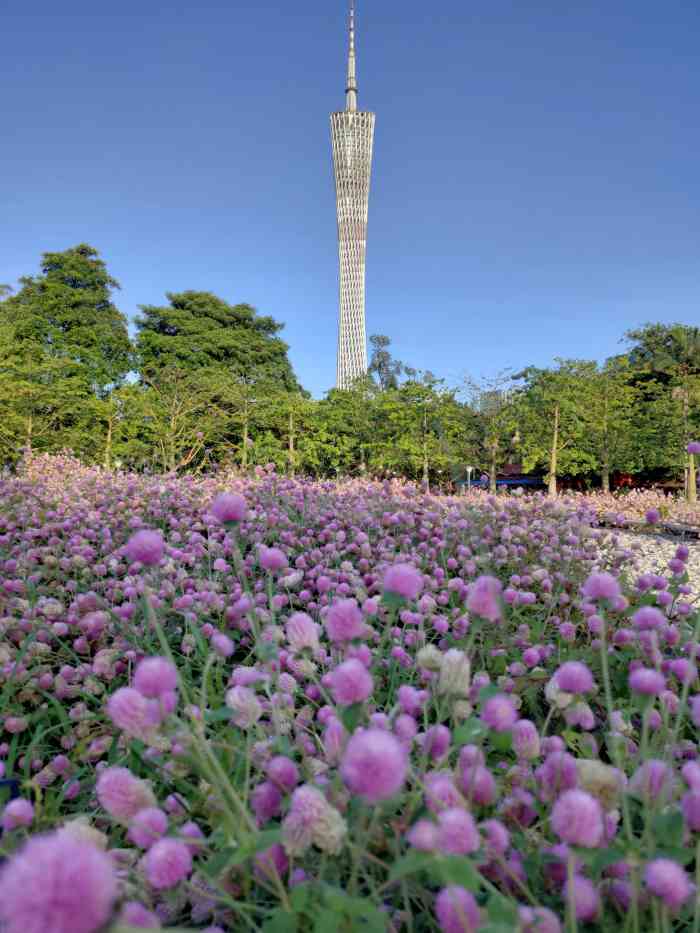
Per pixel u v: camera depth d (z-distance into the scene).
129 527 4.55
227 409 21.23
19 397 17.36
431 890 0.99
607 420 19.89
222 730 1.47
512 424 19.30
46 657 2.31
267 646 1.33
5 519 5.03
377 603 1.67
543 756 1.34
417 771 1.07
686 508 12.72
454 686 1.06
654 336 32.09
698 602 3.50
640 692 1.07
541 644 2.38
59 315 27.11
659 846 0.89
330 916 0.70
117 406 19.55
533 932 0.75
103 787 0.93
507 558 3.62
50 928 0.43
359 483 10.56
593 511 5.23
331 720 1.10
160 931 0.49
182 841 0.85
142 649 2.17
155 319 32.38
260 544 3.42
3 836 0.99
